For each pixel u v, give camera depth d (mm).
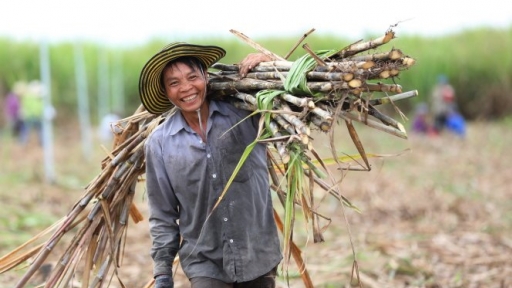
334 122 4328
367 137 23844
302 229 10492
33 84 23266
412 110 31141
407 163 18062
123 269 8484
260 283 4938
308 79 4441
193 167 4695
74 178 16266
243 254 4770
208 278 4828
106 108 30672
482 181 15188
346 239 9781
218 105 4762
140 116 5309
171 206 4875
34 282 7590
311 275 7918
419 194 13406
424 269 8172
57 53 32500
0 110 30703
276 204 12320
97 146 24250
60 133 29328
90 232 5211
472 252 9070
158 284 4805
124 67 33250
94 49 33062
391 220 11359
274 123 4496
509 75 31297
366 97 4488
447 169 17031
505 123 29281
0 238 9656
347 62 4238
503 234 10117
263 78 4703
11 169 17375
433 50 31422
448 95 24609
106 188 5160
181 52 4508
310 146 4199
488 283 7828
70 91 32344
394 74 4230
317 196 13047
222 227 4742
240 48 34375
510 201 12781
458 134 24203
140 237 10172
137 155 5133
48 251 5133
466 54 31547
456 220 11164
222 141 4703
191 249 4871
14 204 12281
